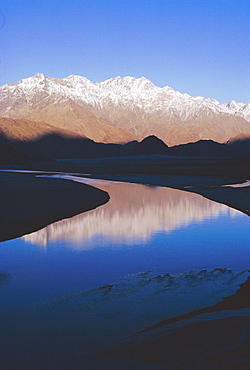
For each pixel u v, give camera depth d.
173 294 9.41
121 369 5.99
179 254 13.75
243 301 8.75
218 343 6.54
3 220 20.11
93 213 23.77
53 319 7.95
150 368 5.97
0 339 7.09
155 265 12.32
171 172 85.38
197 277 10.88
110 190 42.66
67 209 24.95
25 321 7.86
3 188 39.34
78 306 8.71
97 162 169.12
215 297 9.12
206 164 113.62
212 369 5.80
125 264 12.45
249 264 12.34
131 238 16.50
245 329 7.01
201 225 19.73
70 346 6.78
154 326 7.48
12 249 14.46
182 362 6.05
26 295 9.54
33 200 29.27
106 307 8.61
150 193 38.69
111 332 7.27
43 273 11.45
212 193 37.97
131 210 25.41
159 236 16.95
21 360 6.34
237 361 5.96
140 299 9.10
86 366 6.11
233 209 26.23
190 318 7.75
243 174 72.75
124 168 107.81
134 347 6.64
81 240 16.05
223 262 12.62
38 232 17.61
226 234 17.34
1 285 10.36
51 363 6.23
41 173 82.12
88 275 11.25
